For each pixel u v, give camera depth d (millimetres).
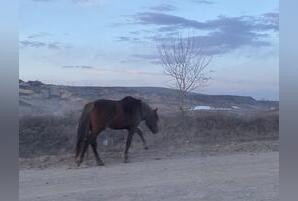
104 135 14703
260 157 13023
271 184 9266
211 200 8086
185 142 15500
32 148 13695
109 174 10789
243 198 8172
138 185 9484
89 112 12336
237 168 11305
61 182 9781
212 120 16719
